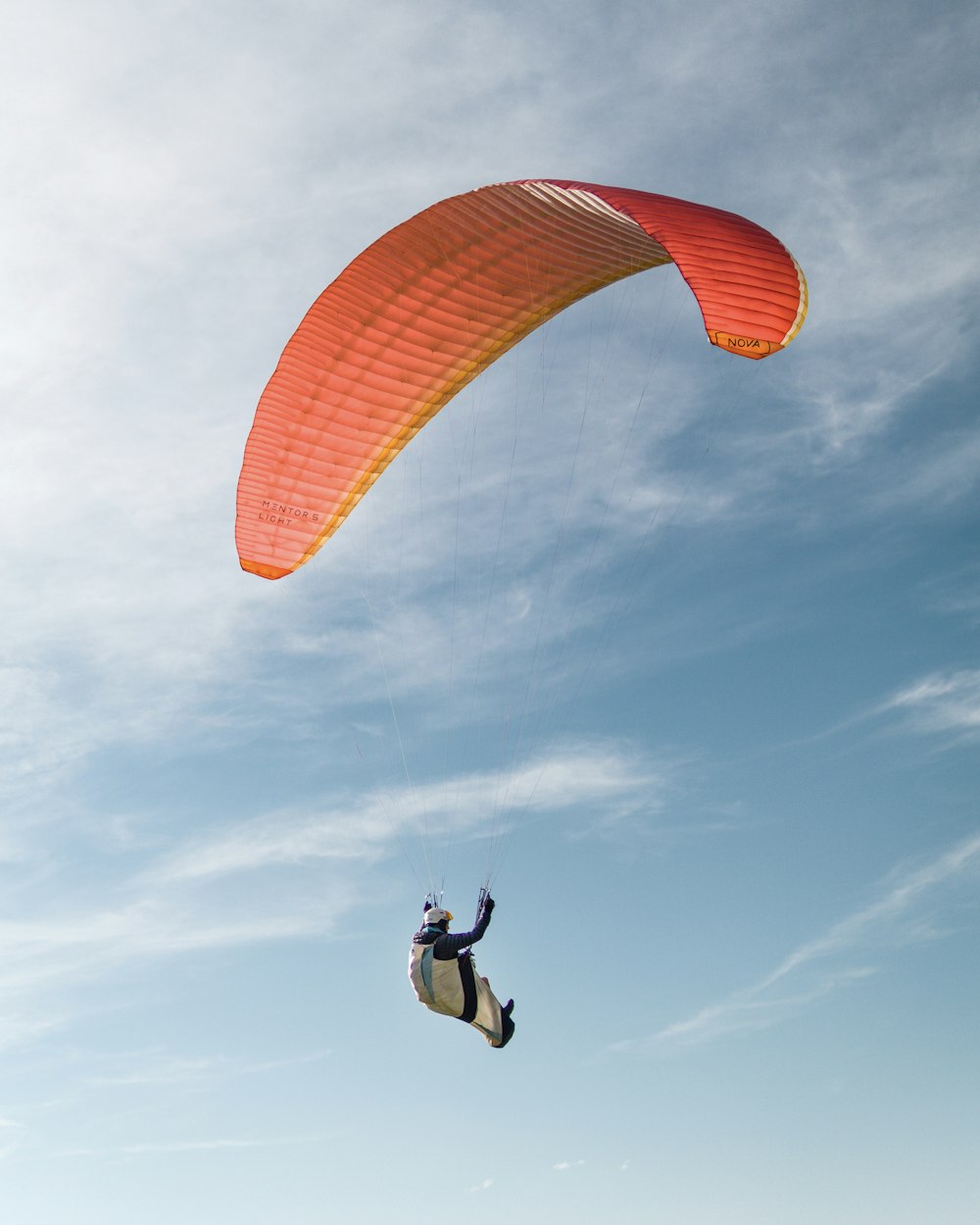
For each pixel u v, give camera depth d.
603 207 15.09
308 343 17.00
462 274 17.05
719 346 12.96
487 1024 14.34
